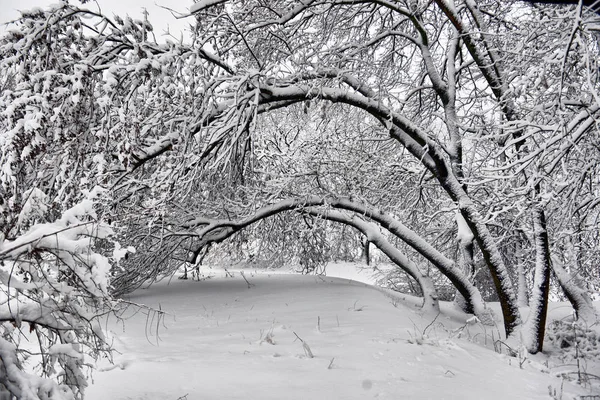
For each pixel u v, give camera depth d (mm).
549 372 7164
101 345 3295
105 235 3270
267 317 8758
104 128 6445
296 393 4359
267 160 11742
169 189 7938
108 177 7691
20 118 5648
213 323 8328
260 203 11656
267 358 5594
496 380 5793
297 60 9508
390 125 9867
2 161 5211
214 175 10781
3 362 2668
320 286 11820
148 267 10891
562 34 7047
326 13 11172
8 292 2891
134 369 4824
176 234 10617
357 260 23219
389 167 12023
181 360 5320
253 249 14344
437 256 11125
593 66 6570
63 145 6250
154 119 7484
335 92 9398
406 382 4973
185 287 12633
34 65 6285
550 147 7070
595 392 6328
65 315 3148
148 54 6801
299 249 14000
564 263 11336
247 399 4113
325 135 11461
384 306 9617
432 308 11516
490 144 13000
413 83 12789
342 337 6910
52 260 3180
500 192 8180
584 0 4969
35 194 3361
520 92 7328
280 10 10055
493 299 18000
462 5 12117
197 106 7816
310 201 11328
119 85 6730
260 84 8531
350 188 11945
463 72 13141
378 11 11789
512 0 10594
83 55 6680
